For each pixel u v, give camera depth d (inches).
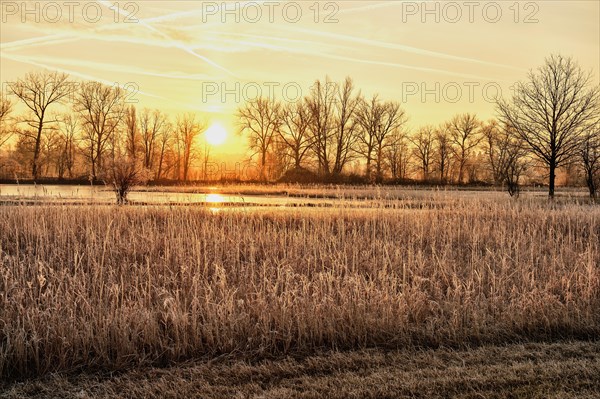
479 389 200.1
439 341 258.2
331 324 263.7
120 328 249.3
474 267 386.9
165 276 332.8
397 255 400.2
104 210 570.9
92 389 213.0
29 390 210.7
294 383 210.5
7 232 480.7
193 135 3046.3
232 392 204.1
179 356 241.4
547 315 285.3
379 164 2667.3
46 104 2437.3
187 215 563.8
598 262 411.5
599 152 1152.8
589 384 203.3
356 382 208.5
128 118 2640.3
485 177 2765.7
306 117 2591.0
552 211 627.5
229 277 362.6
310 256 383.9
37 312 256.4
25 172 2315.5
